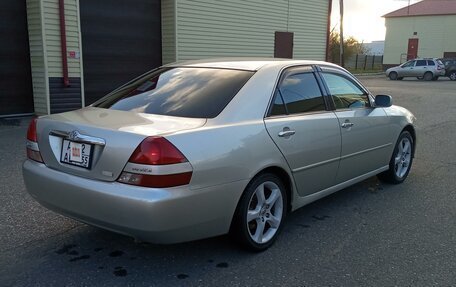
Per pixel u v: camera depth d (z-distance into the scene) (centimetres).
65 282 324
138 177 300
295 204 411
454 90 2283
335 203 506
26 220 436
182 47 1326
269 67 407
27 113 1066
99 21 1152
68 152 335
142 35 1270
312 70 448
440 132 1005
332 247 390
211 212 325
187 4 1317
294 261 362
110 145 310
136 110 377
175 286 321
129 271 342
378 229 432
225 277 335
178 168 303
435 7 4525
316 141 415
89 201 316
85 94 1150
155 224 298
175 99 379
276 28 1653
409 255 377
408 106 1532
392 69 3338
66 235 404
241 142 343
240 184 342
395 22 4644
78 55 1073
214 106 360
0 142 791
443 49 4431
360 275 342
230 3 1453
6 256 362
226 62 430
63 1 1021
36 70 1038
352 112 476
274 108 387
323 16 1872
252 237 367
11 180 564
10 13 1005
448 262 365
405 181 598
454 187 574
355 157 479
